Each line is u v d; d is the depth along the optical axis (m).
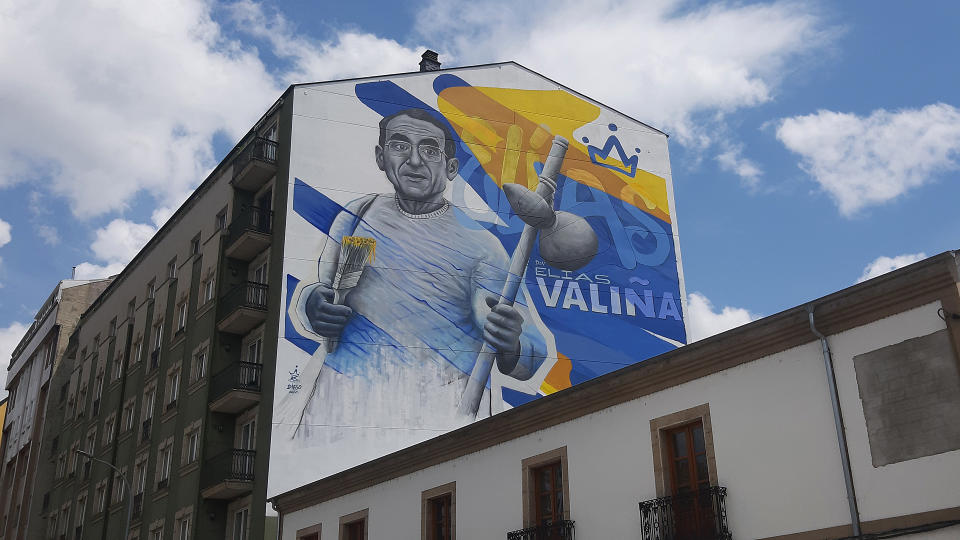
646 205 41.56
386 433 33.81
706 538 15.81
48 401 57.81
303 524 28.14
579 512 18.61
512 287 37.69
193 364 38.28
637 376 17.92
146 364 44.34
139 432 43.06
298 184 36.09
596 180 40.88
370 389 34.16
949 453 13.04
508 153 39.72
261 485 32.22
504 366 36.44
